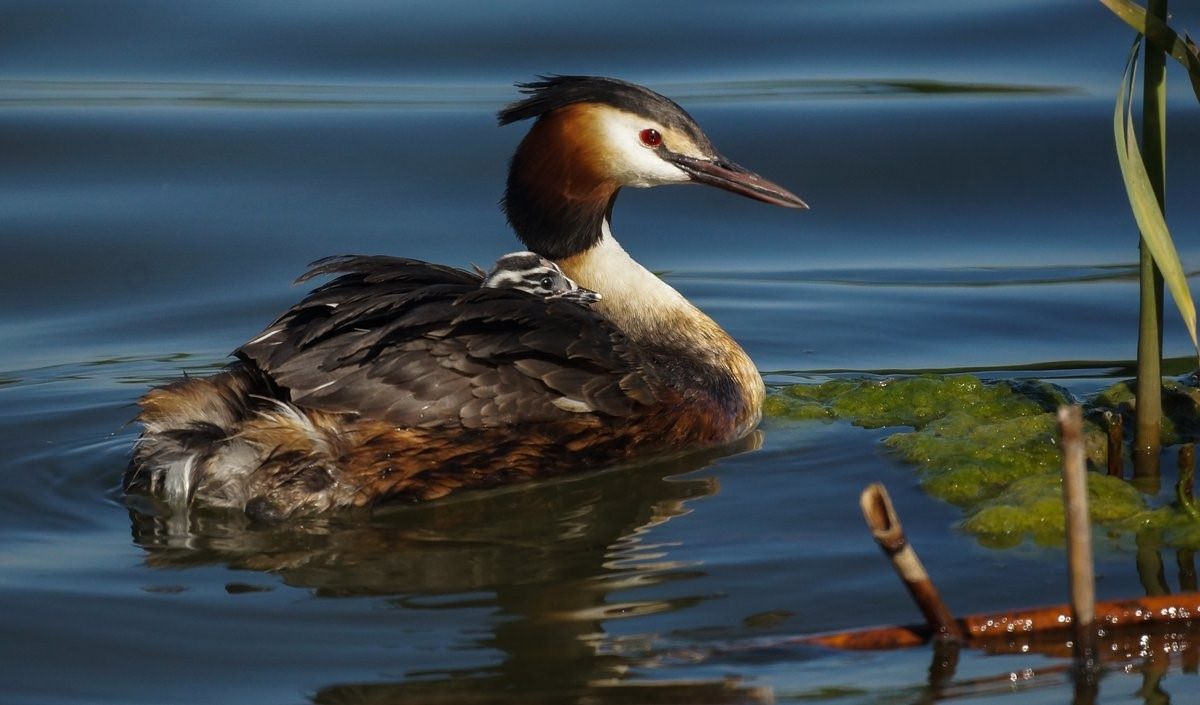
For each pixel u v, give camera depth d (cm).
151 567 998
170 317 1562
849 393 1314
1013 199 1803
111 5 2191
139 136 1884
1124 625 879
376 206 1777
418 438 1105
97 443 1221
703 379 1240
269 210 1762
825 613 919
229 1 2211
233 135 1903
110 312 1571
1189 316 1003
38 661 875
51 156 1842
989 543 1021
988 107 1956
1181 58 1021
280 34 2150
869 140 1902
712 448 1223
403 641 891
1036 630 872
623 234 1786
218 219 1744
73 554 1019
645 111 1295
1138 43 1009
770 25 2170
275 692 838
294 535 1052
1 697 838
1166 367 1390
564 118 1292
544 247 1322
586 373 1158
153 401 1105
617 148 1292
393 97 2000
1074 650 852
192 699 835
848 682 834
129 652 885
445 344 1118
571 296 1246
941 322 1526
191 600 948
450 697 828
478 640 891
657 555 1008
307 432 1082
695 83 2033
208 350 1480
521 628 902
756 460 1191
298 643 892
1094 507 1059
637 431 1177
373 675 852
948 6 2197
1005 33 2123
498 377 1127
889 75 2045
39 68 2061
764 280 1652
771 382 1381
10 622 919
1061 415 801
